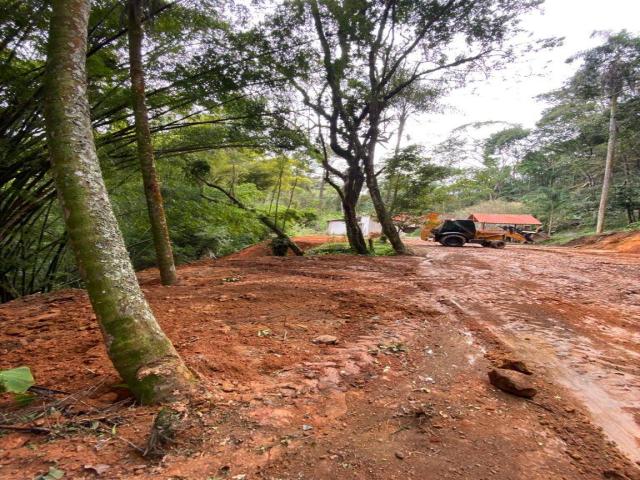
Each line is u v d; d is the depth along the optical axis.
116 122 7.87
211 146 9.21
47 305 4.54
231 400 2.12
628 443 1.94
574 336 3.78
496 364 2.96
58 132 2.19
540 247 19.34
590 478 1.62
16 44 5.29
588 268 8.58
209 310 4.14
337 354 2.94
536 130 32.84
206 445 1.70
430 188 15.35
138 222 10.84
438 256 11.31
